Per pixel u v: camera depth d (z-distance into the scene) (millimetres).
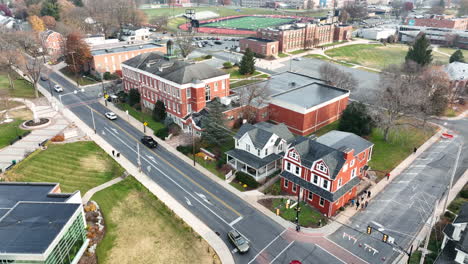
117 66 121312
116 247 44094
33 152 66562
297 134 76375
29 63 129250
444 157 67125
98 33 183000
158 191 56062
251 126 62875
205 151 67688
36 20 169375
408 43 188375
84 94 103188
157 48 130375
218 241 45219
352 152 50844
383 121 70875
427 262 40906
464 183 58094
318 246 44344
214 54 156875
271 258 42344
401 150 69938
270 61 149250
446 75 93750
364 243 44844
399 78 91312
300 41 173625
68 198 45281
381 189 56875
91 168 63094
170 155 67875
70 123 82125
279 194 55375
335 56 160375
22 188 48125
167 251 43438
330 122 82938
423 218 49500
